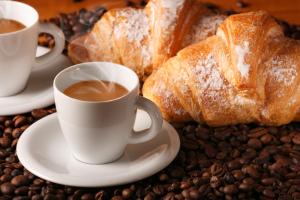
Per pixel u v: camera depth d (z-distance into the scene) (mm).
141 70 745
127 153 619
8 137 649
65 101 579
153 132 608
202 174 607
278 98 665
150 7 749
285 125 678
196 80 668
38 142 620
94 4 892
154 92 685
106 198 585
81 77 611
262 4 895
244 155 629
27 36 676
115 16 754
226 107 665
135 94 593
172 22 718
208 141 653
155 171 595
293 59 672
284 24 832
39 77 723
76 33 812
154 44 727
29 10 701
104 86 606
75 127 588
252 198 593
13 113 673
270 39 685
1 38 657
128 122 598
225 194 588
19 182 590
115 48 748
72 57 758
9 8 707
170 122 684
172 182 600
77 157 611
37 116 669
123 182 584
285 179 607
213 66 669
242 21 674
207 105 665
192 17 730
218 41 682
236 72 649
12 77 686
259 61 660
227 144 644
